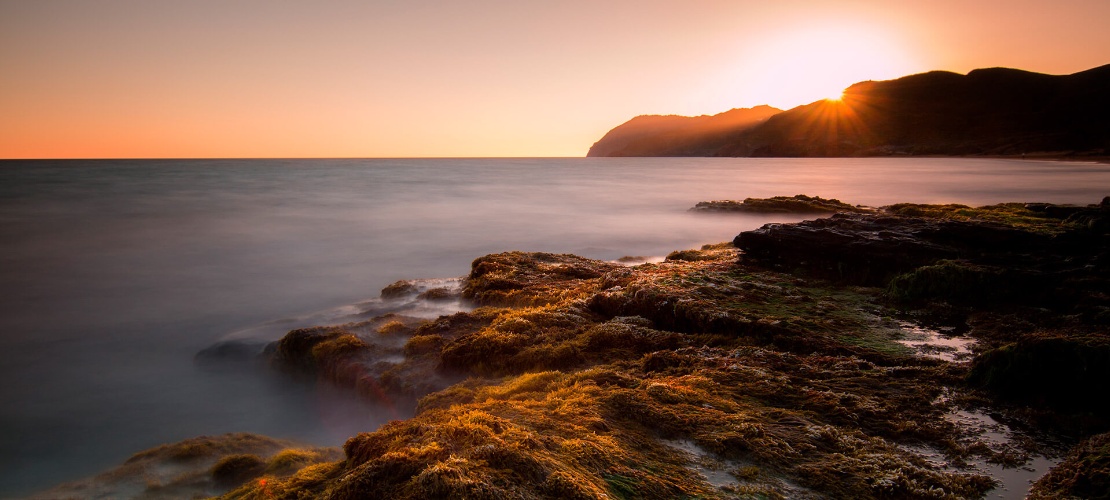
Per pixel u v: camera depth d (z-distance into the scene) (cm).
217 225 5078
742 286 1758
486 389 1181
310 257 3684
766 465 721
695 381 1024
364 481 593
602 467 676
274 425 1493
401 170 19262
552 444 717
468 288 2295
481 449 643
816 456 754
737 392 982
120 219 5491
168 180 11962
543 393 1045
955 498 671
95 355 2028
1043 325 1338
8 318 2459
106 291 2900
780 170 16025
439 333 1661
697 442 775
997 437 834
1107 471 649
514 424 773
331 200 7469
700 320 1433
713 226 4959
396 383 1384
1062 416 877
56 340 2184
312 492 691
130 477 1116
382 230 4769
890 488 678
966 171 12481
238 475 1078
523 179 13112
